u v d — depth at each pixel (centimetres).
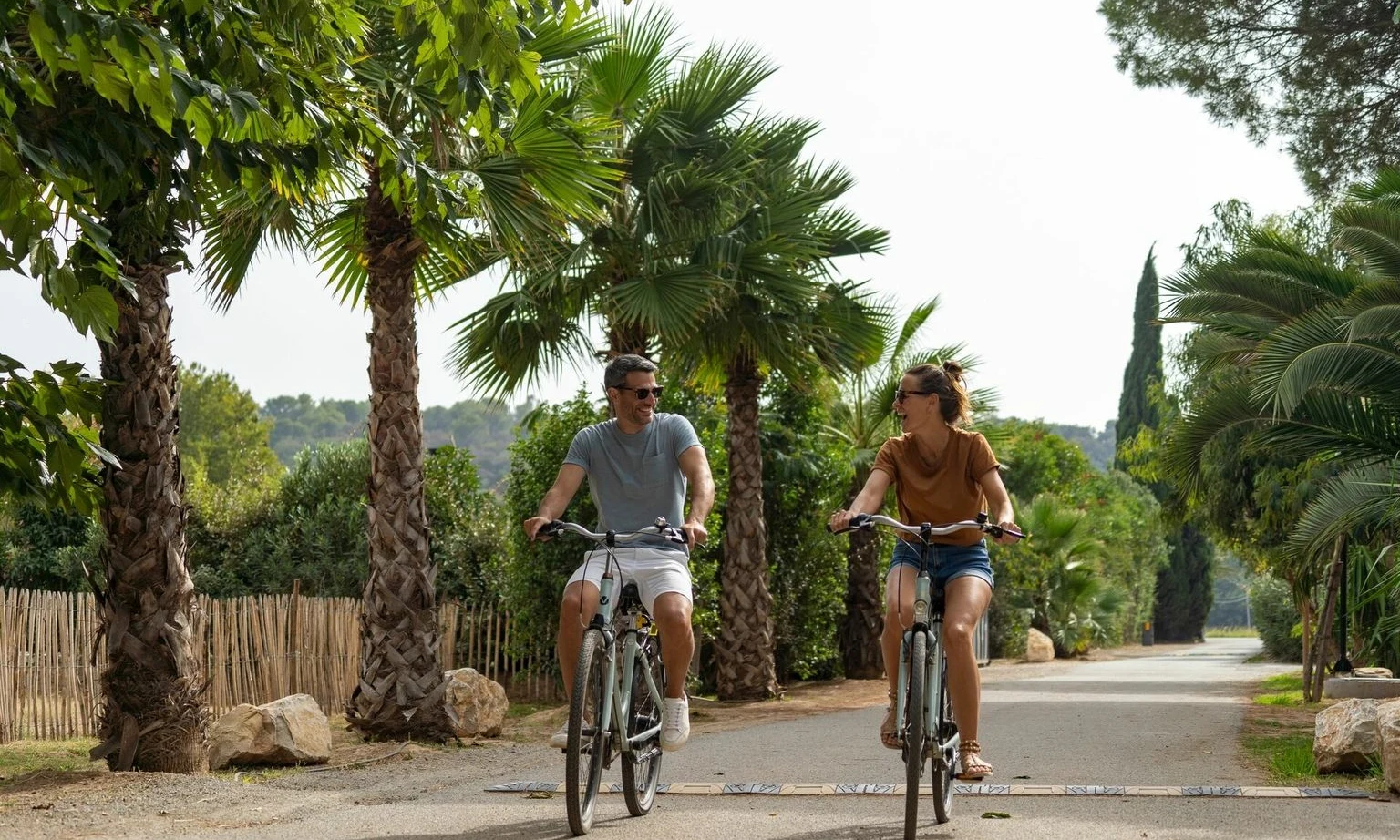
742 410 1625
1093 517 4147
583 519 1523
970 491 557
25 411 695
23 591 1063
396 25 705
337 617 1373
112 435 772
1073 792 644
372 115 729
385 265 1020
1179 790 643
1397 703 667
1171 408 2269
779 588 1945
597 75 1366
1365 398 1203
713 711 1459
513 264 1227
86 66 517
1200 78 2092
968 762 539
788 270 1446
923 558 540
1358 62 1995
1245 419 1318
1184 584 6250
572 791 521
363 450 2169
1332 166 2041
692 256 1424
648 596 572
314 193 895
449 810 609
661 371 1628
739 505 1616
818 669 2123
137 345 770
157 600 772
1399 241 1136
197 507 2148
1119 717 1192
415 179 739
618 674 557
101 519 783
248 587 2030
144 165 703
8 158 565
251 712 853
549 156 1026
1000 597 3550
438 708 1006
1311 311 1243
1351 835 521
